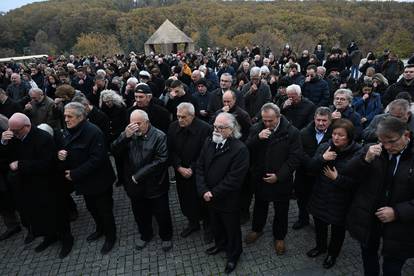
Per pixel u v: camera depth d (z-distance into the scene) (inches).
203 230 169.5
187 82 363.3
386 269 104.8
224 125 124.6
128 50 1812.3
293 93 179.3
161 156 143.2
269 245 152.7
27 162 139.0
